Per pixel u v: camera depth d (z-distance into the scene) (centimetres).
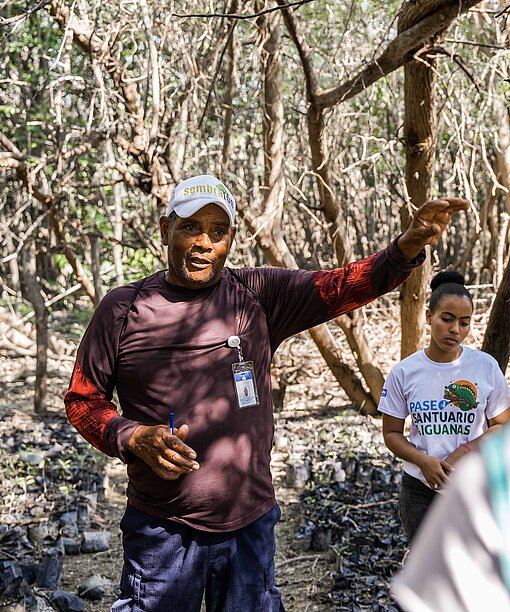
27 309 1514
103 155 945
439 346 353
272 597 301
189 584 291
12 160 777
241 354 296
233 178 867
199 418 289
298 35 721
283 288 308
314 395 1110
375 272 299
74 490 719
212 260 293
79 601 500
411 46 598
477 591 93
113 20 703
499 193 1179
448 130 941
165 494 288
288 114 983
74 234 1002
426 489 357
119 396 304
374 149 1052
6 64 791
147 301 298
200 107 823
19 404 1119
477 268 1464
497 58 645
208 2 738
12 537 589
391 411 365
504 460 97
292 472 767
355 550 554
